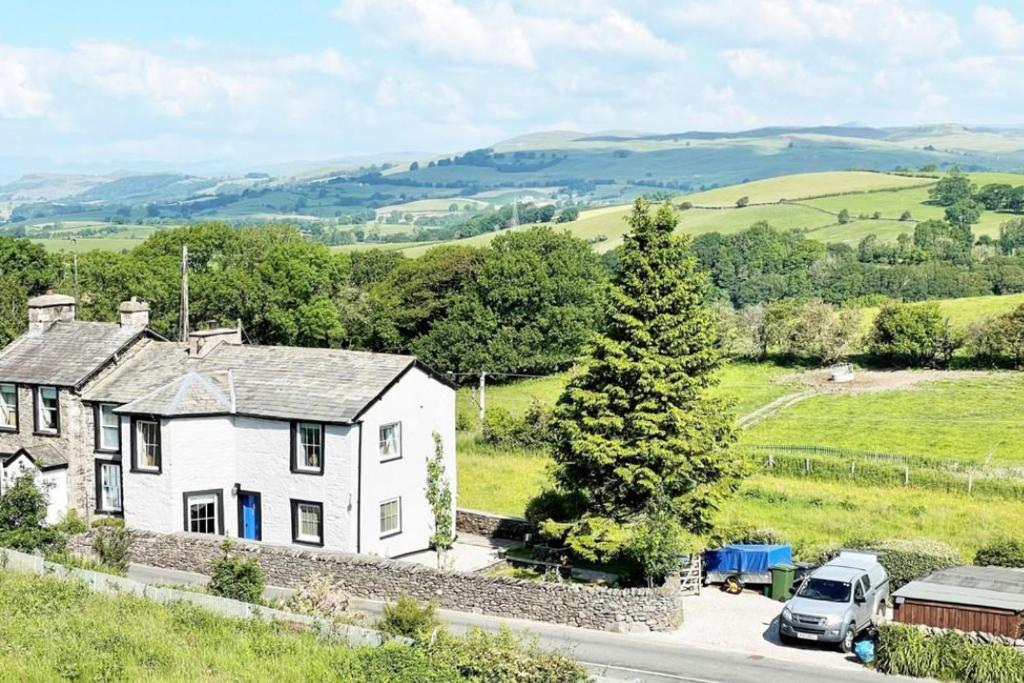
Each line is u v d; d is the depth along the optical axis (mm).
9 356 50938
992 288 144250
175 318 95125
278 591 39844
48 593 33719
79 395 48125
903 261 172125
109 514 47844
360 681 26500
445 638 29297
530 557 44562
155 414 44531
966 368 90500
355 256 127312
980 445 66938
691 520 40906
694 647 33406
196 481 45062
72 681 26359
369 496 43750
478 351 96688
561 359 98000
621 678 29797
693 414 40344
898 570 38000
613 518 40781
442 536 43188
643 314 40938
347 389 44688
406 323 104812
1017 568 37344
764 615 36938
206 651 28797
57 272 99312
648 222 40969
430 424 47312
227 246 114562
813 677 30375
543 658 27562
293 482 44469
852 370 94188
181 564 42406
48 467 47250
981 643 30391
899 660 30625
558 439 42188
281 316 99438
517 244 104688
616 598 35375
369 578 39281
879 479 55812
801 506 51500
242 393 46281
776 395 87000
